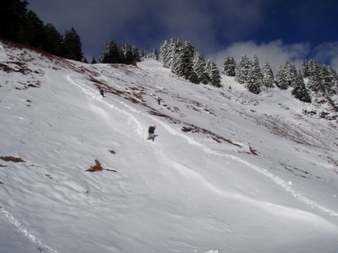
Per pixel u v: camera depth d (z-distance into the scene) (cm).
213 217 1120
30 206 912
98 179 1293
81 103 2412
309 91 9362
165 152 1767
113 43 8662
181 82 6894
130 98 3225
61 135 1631
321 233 999
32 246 668
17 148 1283
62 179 1174
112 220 961
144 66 9975
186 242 885
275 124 5444
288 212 1164
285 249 852
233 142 2495
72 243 741
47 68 3216
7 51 3164
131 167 1526
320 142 5250
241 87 9025
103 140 1769
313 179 2008
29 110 1853
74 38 8050
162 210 1123
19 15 4116
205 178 1468
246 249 864
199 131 2520
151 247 813
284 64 10350
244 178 1520
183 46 8381
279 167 2022
